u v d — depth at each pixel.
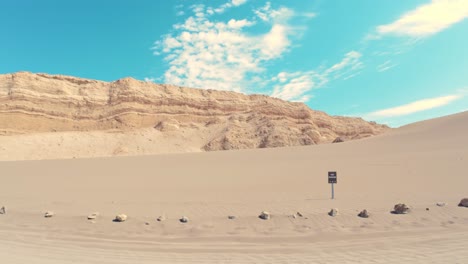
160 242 10.32
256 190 16.48
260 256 8.77
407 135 45.59
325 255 8.68
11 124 79.94
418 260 7.97
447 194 13.91
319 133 91.50
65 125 86.19
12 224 12.82
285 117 94.81
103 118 89.38
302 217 11.95
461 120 49.56
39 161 34.69
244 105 102.00
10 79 88.00
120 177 23.03
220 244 10.01
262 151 39.38
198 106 98.38
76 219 12.81
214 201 14.24
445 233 10.27
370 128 102.88
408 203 12.94
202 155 37.25
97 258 8.63
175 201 14.50
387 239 9.91
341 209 12.55
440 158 22.28
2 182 22.38
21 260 8.22
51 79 93.44
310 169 22.81
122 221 12.32
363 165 22.86
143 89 98.81
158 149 79.62
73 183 21.03
